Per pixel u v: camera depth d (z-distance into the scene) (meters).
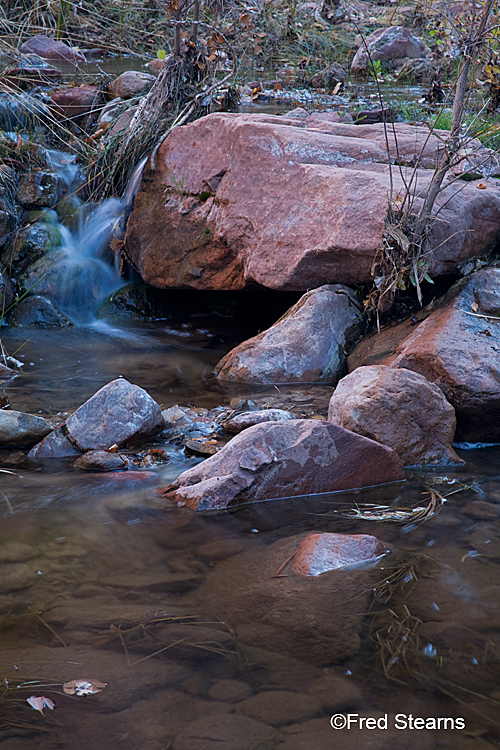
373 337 4.44
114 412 3.56
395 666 1.91
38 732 1.66
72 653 1.95
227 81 7.04
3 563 2.43
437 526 2.72
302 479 3.02
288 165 4.72
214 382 4.46
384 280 4.12
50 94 7.19
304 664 1.91
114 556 2.49
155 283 5.64
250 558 2.48
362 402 3.34
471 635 2.04
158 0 11.27
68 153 6.56
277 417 3.68
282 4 11.16
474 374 3.53
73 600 2.21
